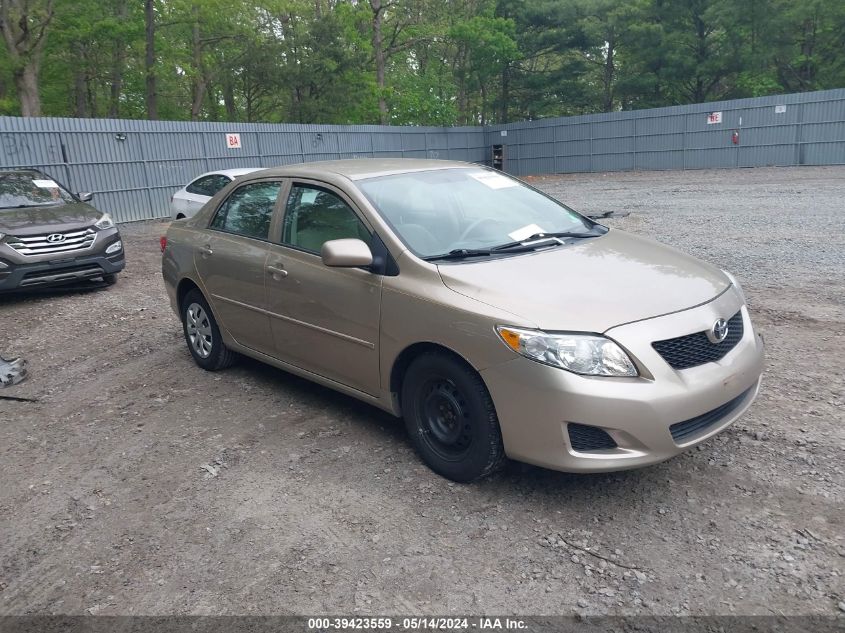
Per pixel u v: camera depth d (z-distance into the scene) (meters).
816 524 3.22
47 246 8.80
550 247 4.09
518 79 49.28
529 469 3.87
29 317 8.18
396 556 3.15
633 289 3.52
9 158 17.72
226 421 4.77
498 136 38.94
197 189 14.07
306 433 4.50
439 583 2.96
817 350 5.63
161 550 3.30
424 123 43.28
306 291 4.39
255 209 5.05
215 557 3.22
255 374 5.70
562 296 3.41
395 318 3.81
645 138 33.81
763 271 8.77
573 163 36.72
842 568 2.91
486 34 42.00
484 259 3.86
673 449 3.22
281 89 40.50
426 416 3.82
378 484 3.79
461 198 4.52
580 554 3.10
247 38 37.06
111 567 3.19
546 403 3.20
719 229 12.57
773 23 38.84
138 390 5.49
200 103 38.34
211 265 5.30
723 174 27.92
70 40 32.12
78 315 8.12
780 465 3.77
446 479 3.79
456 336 3.48
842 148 28.06
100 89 44.34
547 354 3.18
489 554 3.13
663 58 43.66
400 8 42.41
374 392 4.13
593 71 51.22
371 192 4.28
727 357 3.51
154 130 21.39
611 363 3.16
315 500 3.67
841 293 7.43
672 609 2.73
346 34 39.09
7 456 4.44
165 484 3.94
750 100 30.16
